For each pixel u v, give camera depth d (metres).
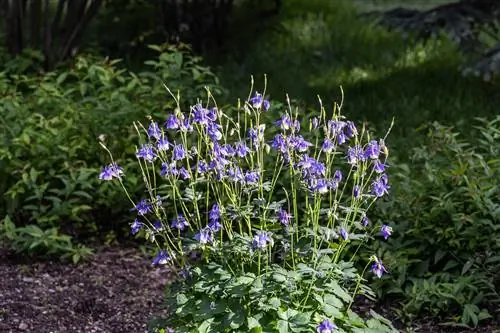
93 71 4.98
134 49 7.00
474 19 5.70
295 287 2.67
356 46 7.11
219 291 2.74
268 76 6.39
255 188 2.96
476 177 3.91
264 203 2.80
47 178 4.33
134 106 4.63
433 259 3.78
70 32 6.40
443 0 9.10
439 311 3.52
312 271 2.68
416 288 3.61
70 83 5.42
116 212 4.36
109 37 7.18
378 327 2.84
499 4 5.73
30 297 3.69
